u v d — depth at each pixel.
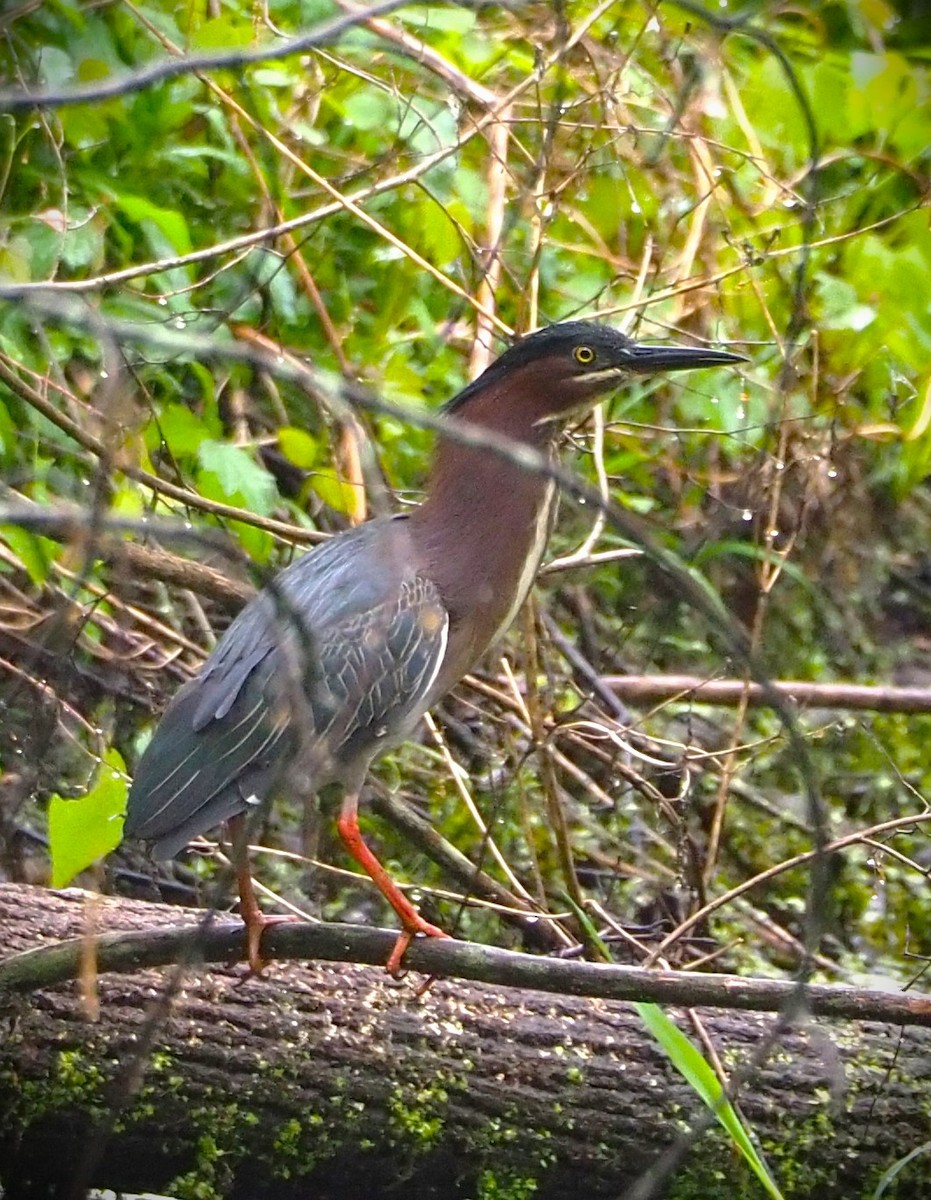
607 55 9.91
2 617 9.76
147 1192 7.25
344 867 10.33
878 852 9.93
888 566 13.55
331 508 11.04
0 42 9.43
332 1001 7.14
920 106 9.64
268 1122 7.01
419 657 7.41
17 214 9.65
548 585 10.90
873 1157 7.09
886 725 12.59
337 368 10.32
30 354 9.12
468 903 8.99
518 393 7.86
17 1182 7.21
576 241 11.59
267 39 9.98
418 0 5.84
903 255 9.61
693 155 9.99
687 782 9.60
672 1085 7.11
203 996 7.04
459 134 9.73
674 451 12.08
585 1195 7.16
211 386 9.22
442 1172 7.15
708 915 9.55
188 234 9.73
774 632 12.79
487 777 10.70
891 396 11.62
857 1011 6.12
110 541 5.88
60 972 6.41
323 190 10.09
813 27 11.95
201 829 7.05
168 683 9.99
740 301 10.91
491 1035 7.15
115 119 9.66
